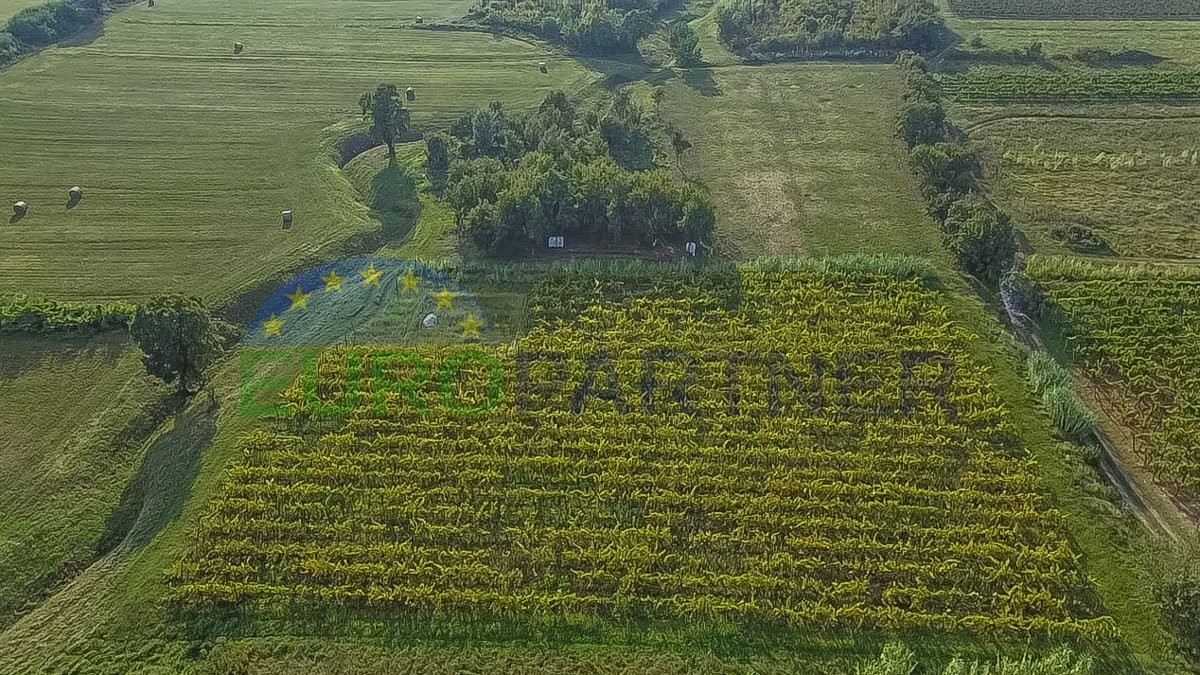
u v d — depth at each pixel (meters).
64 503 39.62
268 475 39.19
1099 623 32.97
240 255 57.28
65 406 44.69
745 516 37.19
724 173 67.75
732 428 41.78
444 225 60.59
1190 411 43.16
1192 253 56.62
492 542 36.47
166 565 35.44
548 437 41.12
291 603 34.00
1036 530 36.75
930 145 64.88
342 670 31.66
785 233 59.09
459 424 41.84
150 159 70.25
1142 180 65.56
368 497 38.22
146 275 55.19
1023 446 40.75
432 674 31.58
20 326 49.22
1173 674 31.66
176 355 42.66
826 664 32.09
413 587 34.50
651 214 56.25
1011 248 52.91
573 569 35.38
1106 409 44.12
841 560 35.59
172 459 41.06
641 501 38.03
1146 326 48.50
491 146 69.38
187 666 31.97
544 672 31.66
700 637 33.00
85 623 33.66
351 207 63.69
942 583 34.72
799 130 75.00
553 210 56.59
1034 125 74.06
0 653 32.91
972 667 29.69
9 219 61.19
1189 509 38.78
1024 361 46.22
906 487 38.38
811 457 39.81
